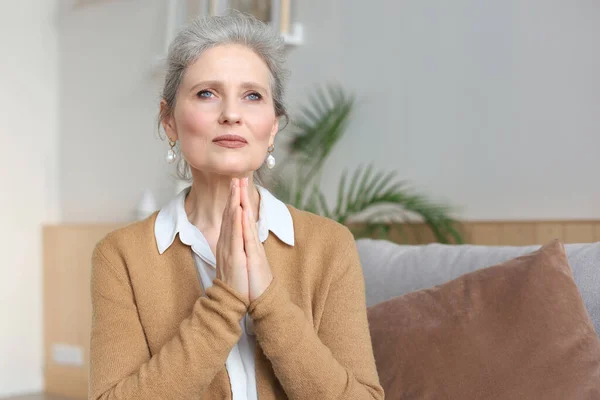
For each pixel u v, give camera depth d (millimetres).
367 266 1913
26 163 5086
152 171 4668
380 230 3777
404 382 1517
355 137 3988
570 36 3166
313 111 4129
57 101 5270
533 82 3285
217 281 1260
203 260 1381
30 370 4973
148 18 4746
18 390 4918
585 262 1667
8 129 5020
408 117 3754
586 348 1475
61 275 4879
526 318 1507
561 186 3182
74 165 5172
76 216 5137
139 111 4770
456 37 3574
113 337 1340
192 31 1353
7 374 4891
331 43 4113
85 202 5086
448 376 1486
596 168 3066
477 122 3480
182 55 1351
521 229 3273
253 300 1260
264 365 1350
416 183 3707
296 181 4004
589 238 3043
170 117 1428
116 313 1358
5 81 5020
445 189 3590
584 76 3115
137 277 1373
